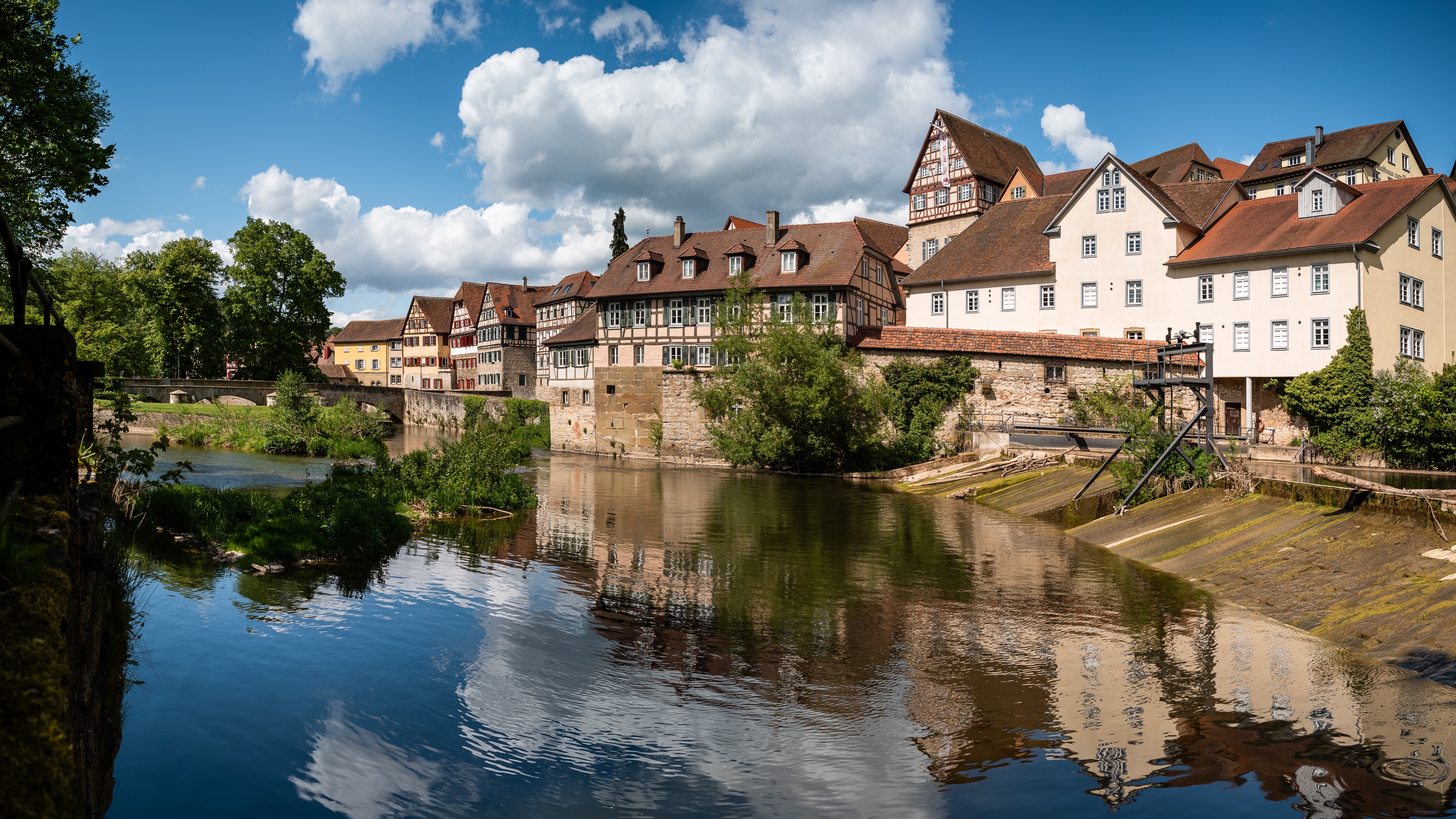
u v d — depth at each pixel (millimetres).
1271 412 36281
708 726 6816
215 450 37844
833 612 10703
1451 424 30406
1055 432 27750
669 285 48000
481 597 11180
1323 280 33781
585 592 11711
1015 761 6062
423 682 7707
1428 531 11023
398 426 62750
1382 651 8484
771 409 33219
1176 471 18156
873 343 34406
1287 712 6898
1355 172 47812
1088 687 7699
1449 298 38094
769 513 21078
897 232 62219
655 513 20672
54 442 4527
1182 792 5457
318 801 5375
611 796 5582
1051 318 40344
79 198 19500
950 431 33062
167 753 5934
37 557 3512
